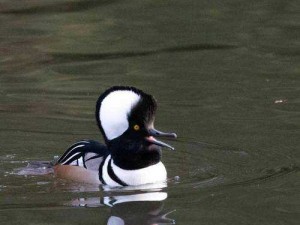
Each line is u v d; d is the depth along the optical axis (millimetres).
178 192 11812
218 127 14500
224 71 17375
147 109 12000
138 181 12086
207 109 15359
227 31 19703
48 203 11414
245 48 18688
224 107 15445
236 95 16031
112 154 12172
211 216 10914
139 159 12078
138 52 18562
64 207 11258
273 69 17422
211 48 18750
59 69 17594
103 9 21125
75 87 16531
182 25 20078
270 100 15750
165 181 12273
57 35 19500
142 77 17094
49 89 16422
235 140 13945
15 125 14680
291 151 13422
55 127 14609
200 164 13016
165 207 11273
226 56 18250
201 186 12055
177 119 14875
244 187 11992
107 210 11156
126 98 12055
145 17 20625
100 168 12258
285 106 15414
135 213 11055
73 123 14781
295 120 14734
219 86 16531
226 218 10844
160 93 16172
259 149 13547
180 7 21219
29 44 18938
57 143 13961
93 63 17938
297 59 18000
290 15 20625
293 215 10906
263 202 11406
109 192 11859
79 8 21156
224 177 12445
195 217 10883
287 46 18750
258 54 18328
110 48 18797
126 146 12062
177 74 17219
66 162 12680
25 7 21094
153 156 12156
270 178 12352
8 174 12586
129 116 12023
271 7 21188
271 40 19141
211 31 19703
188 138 14062
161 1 21641
